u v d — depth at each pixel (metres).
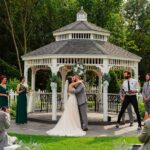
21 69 40.00
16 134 15.18
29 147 9.47
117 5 40.03
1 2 38.22
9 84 28.64
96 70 24.67
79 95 16.56
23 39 40.03
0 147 9.83
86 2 39.03
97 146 12.62
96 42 20.66
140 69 51.50
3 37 39.16
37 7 38.72
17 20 39.03
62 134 15.54
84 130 16.75
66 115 15.96
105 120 19.19
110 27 39.59
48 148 12.15
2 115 9.97
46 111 24.27
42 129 17.12
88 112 23.91
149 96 17.50
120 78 36.88
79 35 20.88
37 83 40.22
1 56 39.91
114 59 19.80
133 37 53.59
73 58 19.47
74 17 39.31
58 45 20.50
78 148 12.23
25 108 19.00
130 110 18.34
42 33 39.97
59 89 31.19
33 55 20.69
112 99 24.22
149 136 7.96
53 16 39.75
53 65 19.42
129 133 16.14
